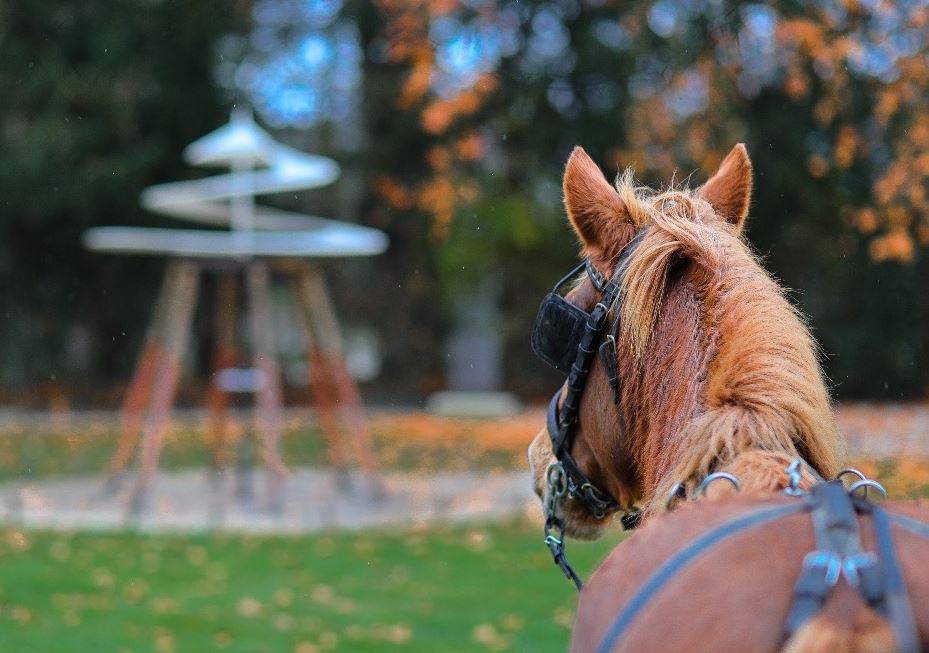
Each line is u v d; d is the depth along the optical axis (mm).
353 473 13125
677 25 11180
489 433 16188
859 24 9445
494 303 20359
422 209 16781
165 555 8812
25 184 20797
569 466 2342
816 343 1901
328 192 22203
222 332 12125
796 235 15133
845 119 10359
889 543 1388
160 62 21938
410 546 9055
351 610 7039
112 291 23453
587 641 1569
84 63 21672
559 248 17750
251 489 11750
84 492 11727
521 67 15961
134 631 6562
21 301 23156
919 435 10977
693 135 10969
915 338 19578
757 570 1396
